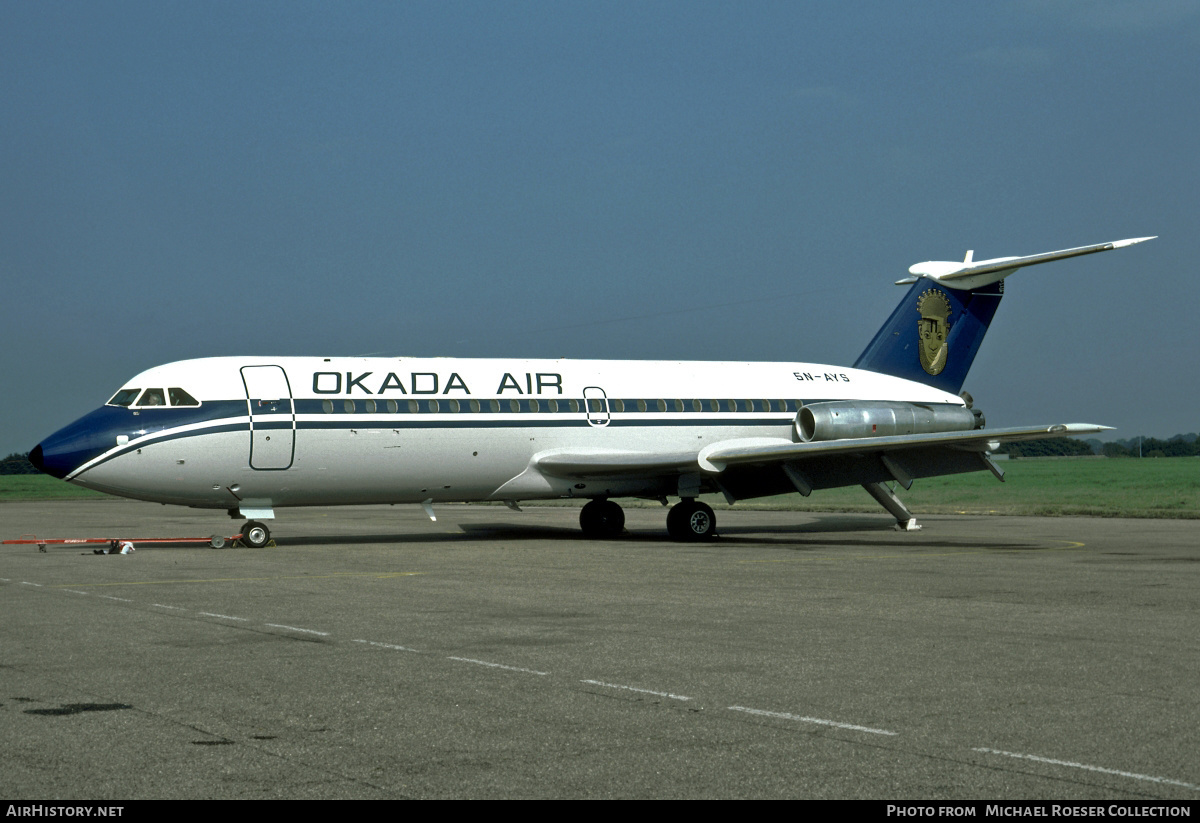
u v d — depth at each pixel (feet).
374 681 33.06
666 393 98.27
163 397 79.87
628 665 35.53
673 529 95.81
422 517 142.31
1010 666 35.42
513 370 92.68
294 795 22.38
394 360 88.63
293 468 82.53
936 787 22.91
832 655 37.32
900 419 99.50
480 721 28.27
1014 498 174.70
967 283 111.34
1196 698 30.86
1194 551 80.84
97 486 78.48
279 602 51.26
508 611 48.08
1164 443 543.39
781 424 102.47
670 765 24.47
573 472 91.35
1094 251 96.78
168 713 29.12
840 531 108.27
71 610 48.70
